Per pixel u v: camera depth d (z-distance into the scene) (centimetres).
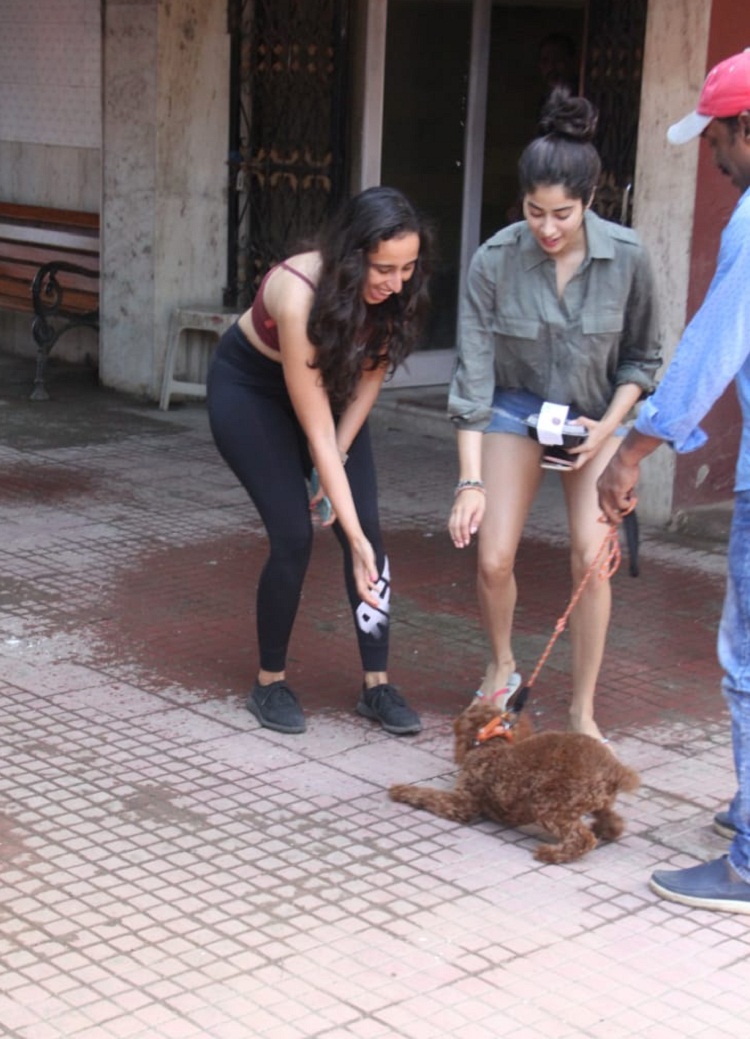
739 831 363
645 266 425
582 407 441
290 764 441
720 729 478
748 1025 315
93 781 427
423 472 820
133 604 586
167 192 955
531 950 342
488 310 434
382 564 466
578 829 382
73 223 1064
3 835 393
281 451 451
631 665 534
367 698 476
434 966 334
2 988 321
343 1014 314
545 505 765
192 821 403
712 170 685
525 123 975
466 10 927
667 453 708
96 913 354
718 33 667
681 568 656
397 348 436
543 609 594
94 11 1038
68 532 684
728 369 331
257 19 940
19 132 1119
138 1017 311
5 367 1092
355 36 904
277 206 957
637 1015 317
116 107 961
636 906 364
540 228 403
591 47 795
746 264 326
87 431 898
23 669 515
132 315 988
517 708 423
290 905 360
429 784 430
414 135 929
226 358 454
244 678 511
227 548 666
